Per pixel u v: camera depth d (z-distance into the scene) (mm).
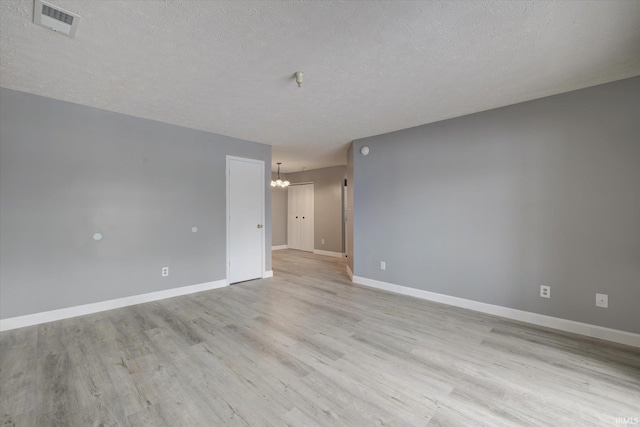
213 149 4223
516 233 3018
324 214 7605
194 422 1557
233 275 4488
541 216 2869
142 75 2379
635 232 2426
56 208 2953
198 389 1839
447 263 3537
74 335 2594
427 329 2779
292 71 2305
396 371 2053
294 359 2213
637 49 1981
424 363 2160
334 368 2090
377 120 3553
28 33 1793
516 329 2773
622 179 2475
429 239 3699
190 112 3285
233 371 2043
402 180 3971
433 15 1633
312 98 2855
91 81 2496
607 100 2529
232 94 2758
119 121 3344
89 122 3141
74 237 3061
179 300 3660
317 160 6504
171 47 1963
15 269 2734
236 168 4508
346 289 4207
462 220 3404
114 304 3322
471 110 3201
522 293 2984
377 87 2596
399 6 1558
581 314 2664
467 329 2775
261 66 2225
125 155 3398
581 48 1977
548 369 2076
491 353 2309
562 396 1780
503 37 1849
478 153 3266
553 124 2793
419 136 3779
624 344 2453
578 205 2676
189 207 3969
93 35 1820
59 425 1524
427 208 3713
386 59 2119
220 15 1630
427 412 1642
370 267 4395
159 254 3686
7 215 2701
